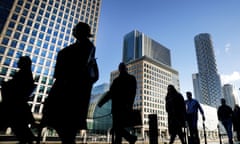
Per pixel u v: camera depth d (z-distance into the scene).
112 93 3.46
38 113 48.91
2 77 48.25
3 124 2.83
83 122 2.11
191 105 6.68
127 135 3.22
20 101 3.07
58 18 65.50
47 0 64.62
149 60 95.81
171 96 5.76
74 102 2.05
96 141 15.11
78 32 2.55
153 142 3.94
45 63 57.69
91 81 2.39
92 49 2.57
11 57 51.41
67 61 2.23
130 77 3.58
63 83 2.13
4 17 54.16
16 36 54.25
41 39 59.09
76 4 72.12
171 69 109.06
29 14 59.03
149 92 87.19
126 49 144.75
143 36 135.88
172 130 5.36
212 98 192.00
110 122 44.59
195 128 6.39
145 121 77.12
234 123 9.26
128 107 3.28
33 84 3.44
